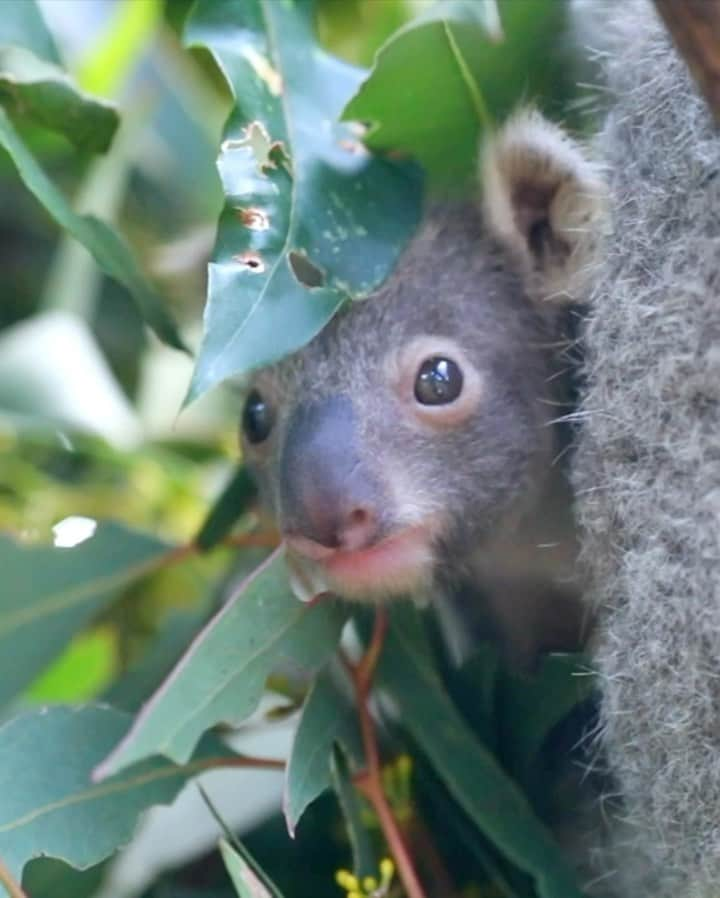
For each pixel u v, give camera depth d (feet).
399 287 3.44
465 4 3.27
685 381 3.17
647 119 3.23
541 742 3.33
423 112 3.34
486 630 3.52
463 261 3.46
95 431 3.54
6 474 3.62
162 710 3.16
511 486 3.42
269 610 3.24
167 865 3.39
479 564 3.47
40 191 3.32
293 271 3.20
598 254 3.28
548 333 3.46
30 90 3.39
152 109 3.71
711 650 3.16
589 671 3.27
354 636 3.40
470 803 3.25
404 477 3.38
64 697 3.66
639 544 3.20
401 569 3.34
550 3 3.33
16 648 3.41
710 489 3.16
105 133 3.43
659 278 3.20
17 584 3.42
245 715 3.21
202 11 3.27
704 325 3.17
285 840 3.39
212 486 3.68
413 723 3.29
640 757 3.21
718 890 3.18
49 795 3.22
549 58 3.36
